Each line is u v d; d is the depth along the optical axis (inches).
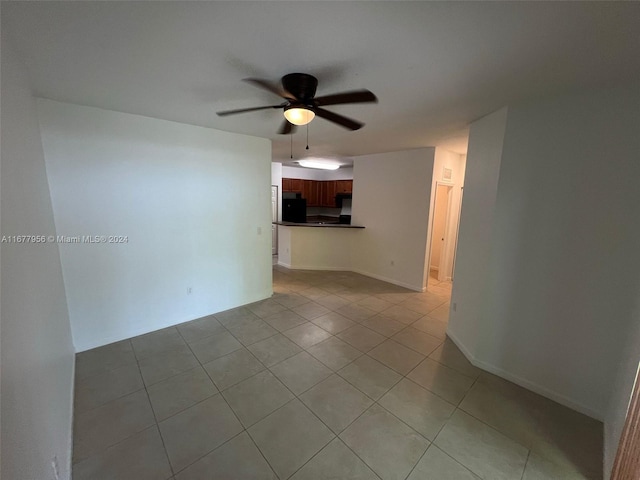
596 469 61.8
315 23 48.3
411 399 82.3
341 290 180.4
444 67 63.8
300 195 306.7
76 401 78.4
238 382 88.2
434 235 234.5
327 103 69.3
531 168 83.7
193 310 133.3
